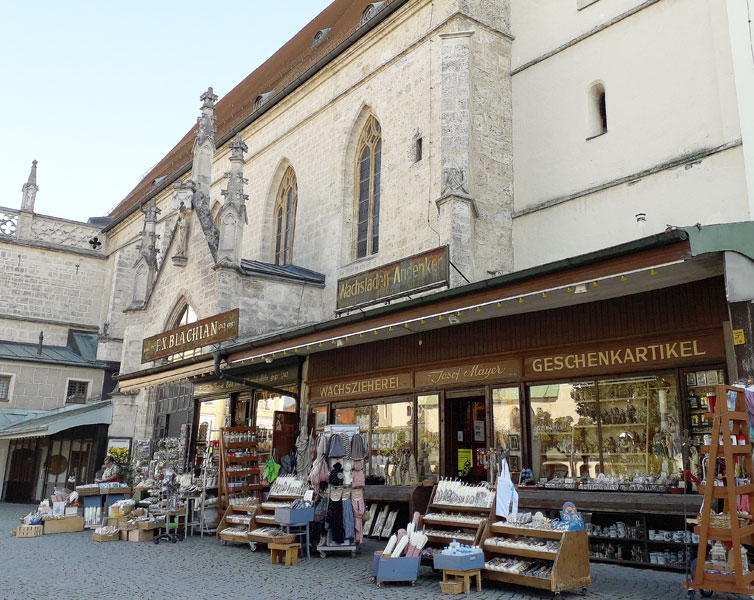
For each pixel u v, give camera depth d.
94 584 10.21
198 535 16.69
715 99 14.96
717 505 10.03
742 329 9.34
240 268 22.20
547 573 9.19
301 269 24.84
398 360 17.19
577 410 13.29
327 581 10.44
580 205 17.50
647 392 12.30
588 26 18.45
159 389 28.17
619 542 11.72
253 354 17.56
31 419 34.47
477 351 15.22
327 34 29.97
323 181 25.19
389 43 22.80
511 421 14.34
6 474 34.62
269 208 29.00
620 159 16.81
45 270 43.72
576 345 13.31
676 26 16.09
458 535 10.79
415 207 20.12
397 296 17.36
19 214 43.22
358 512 13.22
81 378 38.12
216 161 33.94
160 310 26.66
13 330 41.66
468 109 19.00
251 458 17.25
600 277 10.17
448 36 19.67
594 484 12.23
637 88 16.73
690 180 15.03
